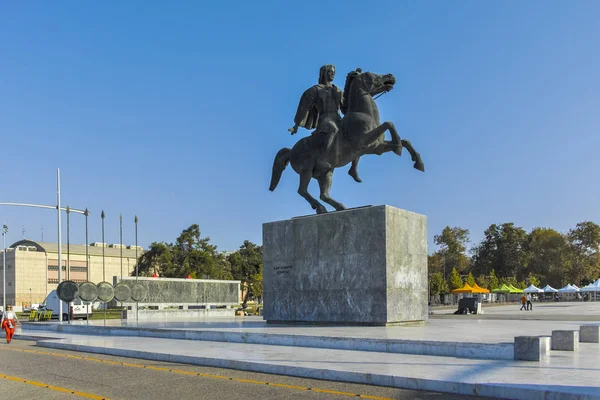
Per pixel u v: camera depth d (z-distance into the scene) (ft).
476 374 30.25
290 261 64.75
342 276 59.72
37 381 35.40
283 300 64.90
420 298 60.59
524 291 253.03
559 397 24.80
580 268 346.74
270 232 67.31
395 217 58.54
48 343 60.18
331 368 33.88
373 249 57.62
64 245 359.66
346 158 63.26
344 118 62.85
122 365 42.11
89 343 56.08
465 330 49.70
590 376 28.96
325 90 65.77
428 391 28.89
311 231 63.16
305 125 67.82
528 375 29.50
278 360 38.06
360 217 59.00
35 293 341.00
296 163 66.90
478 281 326.03
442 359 36.81
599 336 44.60
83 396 29.84
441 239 374.84
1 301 343.67
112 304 207.62
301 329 54.65
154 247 252.62
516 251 362.12
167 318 97.09
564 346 39.37
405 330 50.42
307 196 65.72
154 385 32.73
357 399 27.48
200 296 117.91
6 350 58.44
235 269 297.74
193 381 33.86
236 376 35.42
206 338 55.57
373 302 56.90
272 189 71.15
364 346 42.68
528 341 34.86
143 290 103.09
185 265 249.55
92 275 360.48
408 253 59.77
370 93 63.31
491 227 373.81
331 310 60.18
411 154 60.64
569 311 138.72
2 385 34.14
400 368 33.19
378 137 60.39
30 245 361.71
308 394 29.01
